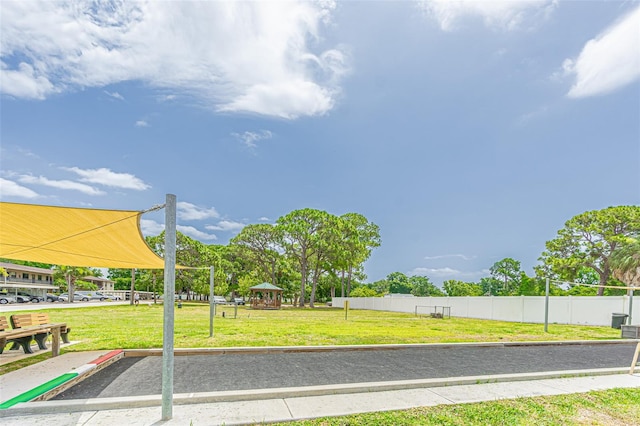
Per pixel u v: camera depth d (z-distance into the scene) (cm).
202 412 439
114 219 609
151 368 666
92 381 574
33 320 843
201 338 1035
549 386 573
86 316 1953
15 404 440
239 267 4869
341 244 3847
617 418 434
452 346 954
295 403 474
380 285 7062
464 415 435
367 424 406
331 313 2781
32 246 786
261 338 1055
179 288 3975
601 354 905
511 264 5928
